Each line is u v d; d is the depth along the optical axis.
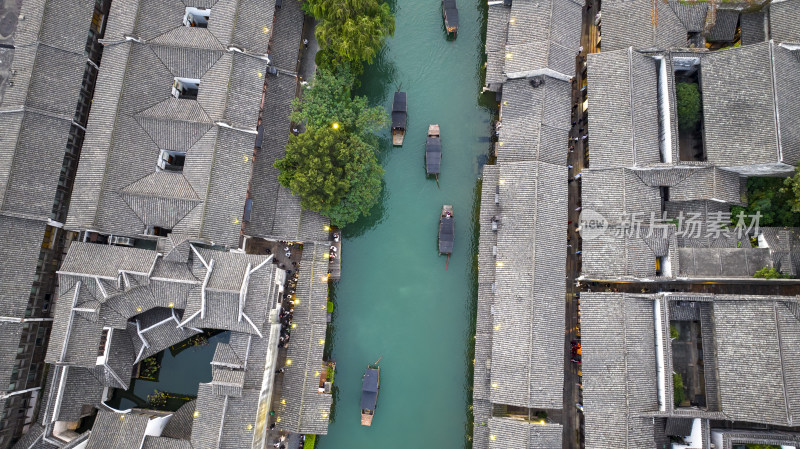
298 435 40.41
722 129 37.44
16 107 37.06
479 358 38.53
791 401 32.81
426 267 43.62
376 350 42.50
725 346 35.47
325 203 38.75
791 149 35.59
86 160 38.22
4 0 39.53
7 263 36.19
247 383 36.41
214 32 39.62
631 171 38.16
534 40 39.00
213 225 37.47
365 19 38.28
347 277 43.62
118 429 35.69
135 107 39.00
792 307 33.94
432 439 41.19
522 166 38.22
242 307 35.94
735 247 37.62
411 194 44.81
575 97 44.06
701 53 38.88
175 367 42.22
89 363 35.88
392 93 46.25
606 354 35.75
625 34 40.03
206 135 38.69
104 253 36.69
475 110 45.69
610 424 35.00
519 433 35.19
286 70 42.53
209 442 34.75
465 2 46.81
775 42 37.50
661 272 38.94
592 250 37.91
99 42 40.66
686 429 36.12
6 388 35.56
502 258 38.00
